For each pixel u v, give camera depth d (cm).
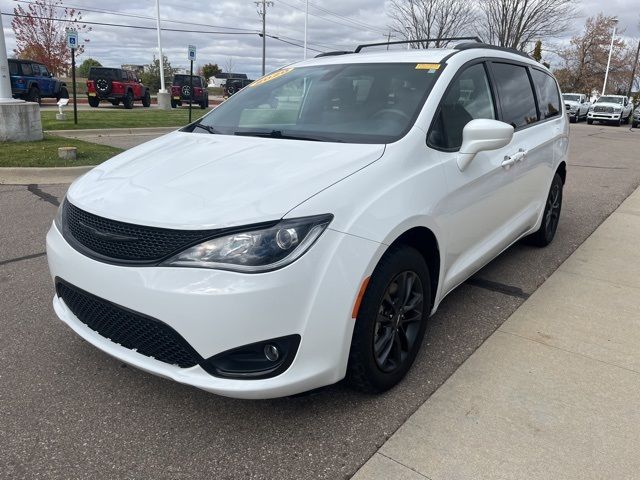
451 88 333
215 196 244
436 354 331
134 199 254
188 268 225
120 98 2556
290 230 228
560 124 519
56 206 655
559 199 552
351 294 241
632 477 232
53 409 273
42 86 2380
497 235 402
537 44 3130
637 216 691
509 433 259
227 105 397
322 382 246
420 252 310
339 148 288
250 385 230
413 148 291
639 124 2862
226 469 235
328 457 242
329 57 412
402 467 236
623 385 302
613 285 448
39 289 415
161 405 278
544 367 318
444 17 2355
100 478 229
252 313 222
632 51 5775
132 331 247
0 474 229
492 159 362
